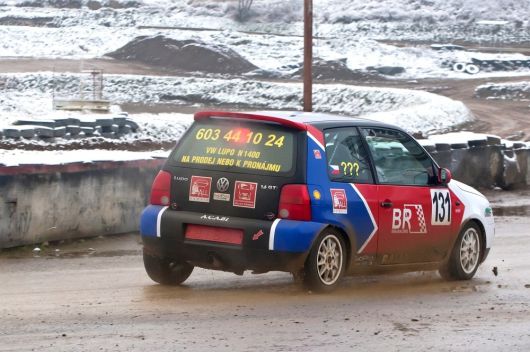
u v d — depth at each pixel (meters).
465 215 12.46
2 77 83.88
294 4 135.88
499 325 9.16
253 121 10.80
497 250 16.22
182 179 10.85
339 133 11.03
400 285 12.07
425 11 133.00
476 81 95.69
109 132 39.91
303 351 7.80
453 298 11.05
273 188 10.41
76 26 126.69
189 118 48.06
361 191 10.98
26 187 15.37
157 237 10.87
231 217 10.53
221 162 10.71
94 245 16.14
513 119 68.62
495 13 132.75
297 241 10.26
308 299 10.48
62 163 16.06
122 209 17.39
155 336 8.29
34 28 116.38
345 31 128.75
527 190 28.45
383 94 76.75
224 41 106.75
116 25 127.88
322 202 10.48
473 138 28.08
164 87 83.81
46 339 8.12
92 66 97.50
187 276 11.57
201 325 8.84
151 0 137.75
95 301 10.21
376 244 11.20
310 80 37.62
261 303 10.18
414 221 11.65
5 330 8.50
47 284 11.64
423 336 8.55
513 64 104.31
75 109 56.28
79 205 16.45
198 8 134.62
